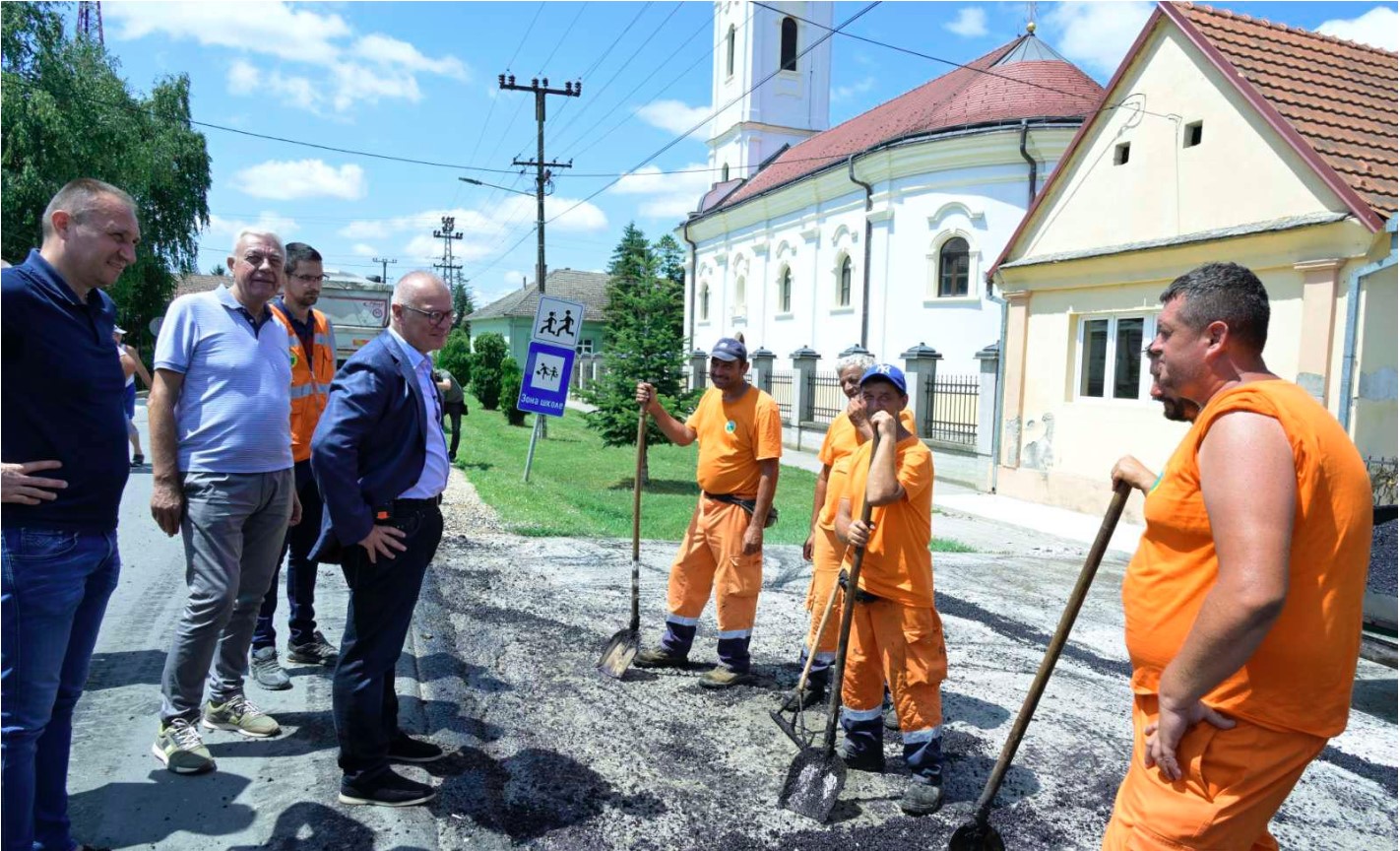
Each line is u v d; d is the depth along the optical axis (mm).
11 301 2178
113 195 2357
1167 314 2090
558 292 61062
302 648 4219
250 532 3348
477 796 3141
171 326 3113
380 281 16938
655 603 5789
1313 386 8891
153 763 3160
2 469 2086
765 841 2992
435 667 4359
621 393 15516
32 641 2232
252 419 3193
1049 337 12375
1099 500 11555
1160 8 10414
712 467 4406
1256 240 9359
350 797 2979
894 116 26188
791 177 27500
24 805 2244
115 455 2418
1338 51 10617
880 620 3355
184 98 26688
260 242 3273
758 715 4070
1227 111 9773
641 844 2920
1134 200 10969
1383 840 3285
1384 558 4844
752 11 33906
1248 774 1851
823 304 24328
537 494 10125
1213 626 1755
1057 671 5094
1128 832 2020
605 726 3838
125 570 5762
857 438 4168
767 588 6738
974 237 19328
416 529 2939
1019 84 20531
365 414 2764
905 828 3135
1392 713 4836
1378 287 8547
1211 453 1850
